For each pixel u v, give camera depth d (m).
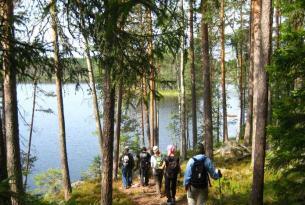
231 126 58.22
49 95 22.38
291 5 8.57
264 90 10.23
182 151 27.25
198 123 50.84
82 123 73.06
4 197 4.51
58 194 19.69
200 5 6.38
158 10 4.30
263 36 10.21
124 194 16.23
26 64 5.46
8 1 6.15
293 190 8.16
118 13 4.09
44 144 54.22
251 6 26.70
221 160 20.95
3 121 15.27
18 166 11.95
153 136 28.61
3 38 5.28
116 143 21.39
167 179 13.51
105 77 9.91
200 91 55.03
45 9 5.39
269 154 10.87
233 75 47.00
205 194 8.32
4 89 11.84
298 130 8.05
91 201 16.17
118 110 21.28
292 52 8.16
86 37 5.79
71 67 6.26
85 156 46.91
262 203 10.39
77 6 5.41
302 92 8.17
